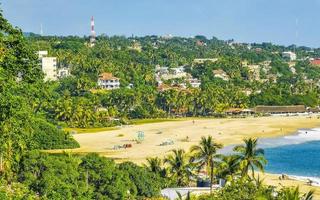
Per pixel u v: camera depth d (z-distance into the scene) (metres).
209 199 57.97
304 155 178.62
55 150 177.25
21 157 73.06
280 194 50.47
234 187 57.38
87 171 79.19
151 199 86.44
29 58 61.69
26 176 70.75
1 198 40.22
